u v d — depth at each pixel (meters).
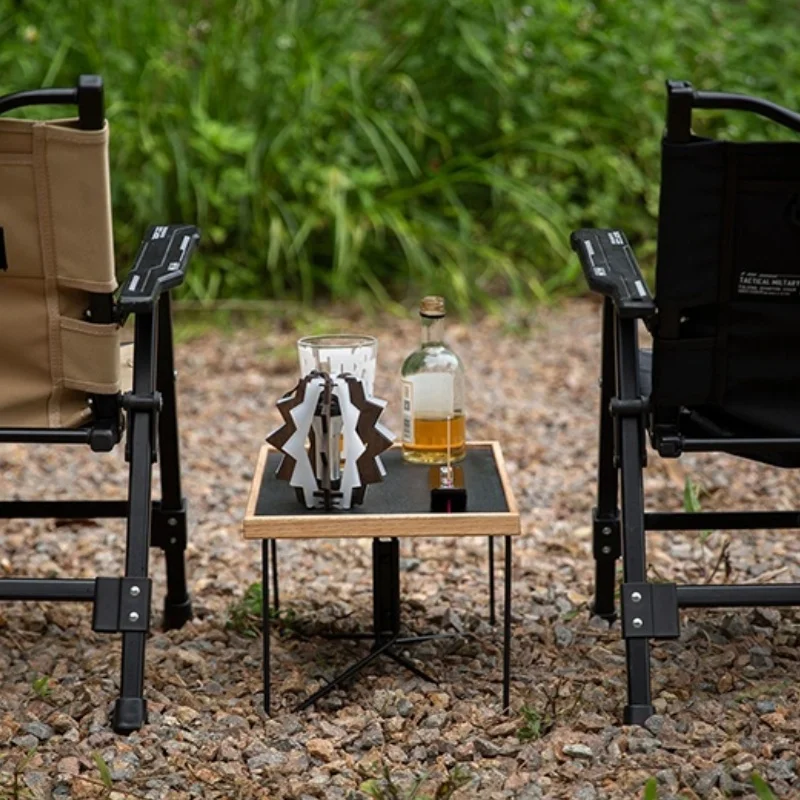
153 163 8.90
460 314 8.89
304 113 9.06
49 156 3.91
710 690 4.24
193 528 5.97
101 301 4.05
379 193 9.49
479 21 9.55
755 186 3.91
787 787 3.61
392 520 3.98
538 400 7.57
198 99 9.03
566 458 6.78
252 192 8.85
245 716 4.16
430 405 4.42
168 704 4.18
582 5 9.70
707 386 4.11
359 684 4.38
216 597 5.22
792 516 4.59
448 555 5.58
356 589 5.25
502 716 4.10
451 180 9.34
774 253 3.97
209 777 3.75
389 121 9.41
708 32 10.02
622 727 3.94
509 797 3.61
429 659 4.56
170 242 4.46
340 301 9.05
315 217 9.01
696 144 3.87
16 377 4.14
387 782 3.64
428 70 9.61
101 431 4.14
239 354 8.24
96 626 4.04
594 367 8.02
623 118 9.78
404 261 9.30
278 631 4.81
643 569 4.07
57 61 8.77
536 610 4.98
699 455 6.70
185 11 9.62
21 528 5.92
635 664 4.00
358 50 9.55
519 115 9.70
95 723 4.03
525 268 9.29
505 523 3.99
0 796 3.61
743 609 4.87
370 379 4.29
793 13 10.84
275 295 9.05
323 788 3.68
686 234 3.94
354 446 4.05
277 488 4.29
